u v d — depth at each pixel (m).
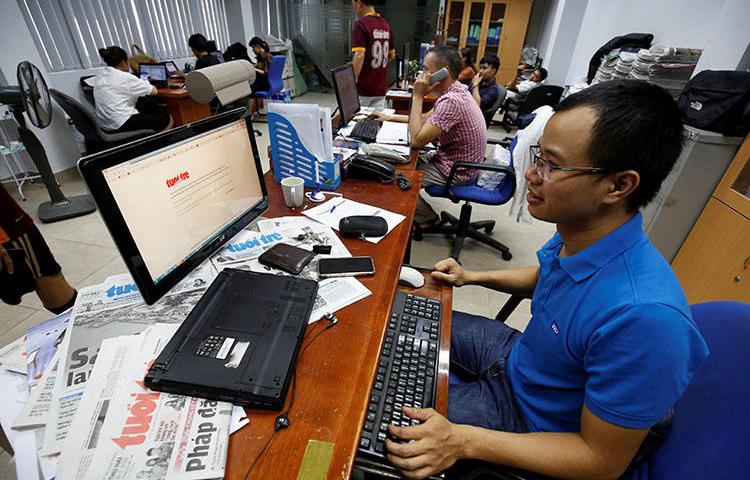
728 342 0.60
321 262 0.89
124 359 0.60
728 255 1.61
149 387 0.56
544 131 0.61
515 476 0.64
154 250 0.69
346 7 6.46
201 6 5.25
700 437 0.54
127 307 0.73
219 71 1.13
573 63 5.11
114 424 0.50
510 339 1.01
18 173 3.00
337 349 0.67
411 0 7.23
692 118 1.75
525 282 1.03
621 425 0.54
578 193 0.58
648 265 0.58
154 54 4.55
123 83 3.22
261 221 1.08
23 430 0.51
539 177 0.62
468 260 2.36
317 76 7.41
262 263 0.88
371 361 0.65
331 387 0.59
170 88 3.81
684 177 1.76
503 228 2.77
